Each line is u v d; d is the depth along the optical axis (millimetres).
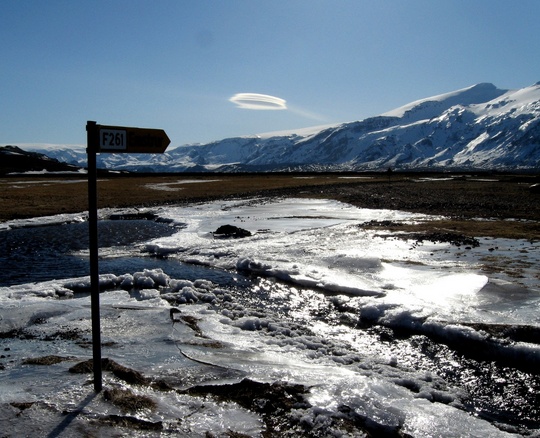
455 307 12180
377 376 8250
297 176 120688
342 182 80312
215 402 6473
